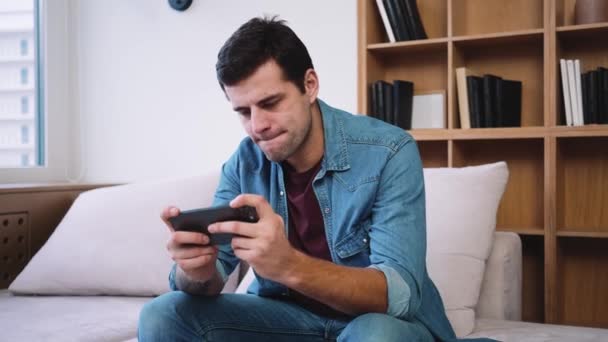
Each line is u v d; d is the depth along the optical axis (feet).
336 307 3.67
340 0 8.80
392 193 4.07
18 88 9.32
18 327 5.28
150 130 9.93
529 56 8.52
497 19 8.65
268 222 3.48
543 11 8.07
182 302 4.12
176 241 3.73
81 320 5.56
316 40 8.96
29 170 9.29
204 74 9.56
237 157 4.82
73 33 10.12
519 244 6.13
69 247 6.69
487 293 5.76
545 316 7.62
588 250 8.39
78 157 10.23
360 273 3.65
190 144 9.68
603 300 8.30
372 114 8.58
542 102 8.45
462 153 8.68
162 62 9.82
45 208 7.66
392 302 3.70
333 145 4.30
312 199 4.38
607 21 7.48
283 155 4.04
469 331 5.20
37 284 6.57
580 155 8.36
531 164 8.66
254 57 3.89
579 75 7.56
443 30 8.84
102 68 10.12
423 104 8.67
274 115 3.95
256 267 3.51
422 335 3.81
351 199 4.19
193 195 6.79
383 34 9.08
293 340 4.32
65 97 10.03
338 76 8.84
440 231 5.62
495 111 8.10
